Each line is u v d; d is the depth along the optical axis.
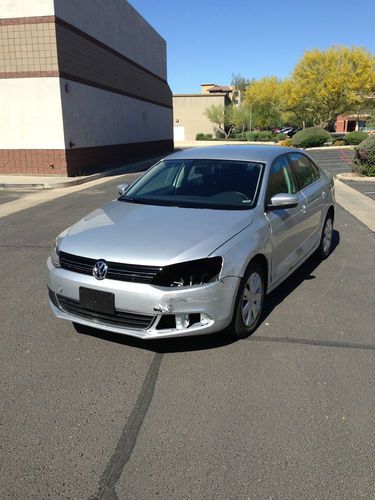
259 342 4.07
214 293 3.59
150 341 4.08
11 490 2.46
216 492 2.43
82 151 19.00
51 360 3.80
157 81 33.94
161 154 35.62
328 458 2.67
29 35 16.47
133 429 2.94
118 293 3.55
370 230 8.33
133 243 3.74
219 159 5.12
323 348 3.97
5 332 4.34
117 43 23.69
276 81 65.62
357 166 16.72
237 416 3.06
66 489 2.46
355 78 46.62
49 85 16.80
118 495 2.42
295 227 5.05
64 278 3.81
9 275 6.04
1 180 16.08
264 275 4.39
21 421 3.02
